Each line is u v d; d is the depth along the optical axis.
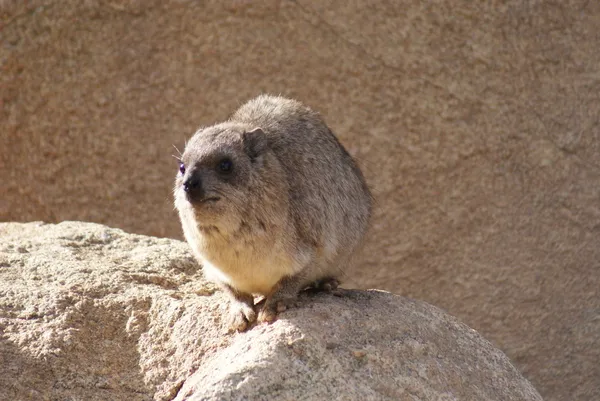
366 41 20.95
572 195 21.72
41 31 21.09
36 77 21.25
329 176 13.02
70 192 21.52
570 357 21.88
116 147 21.30
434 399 10.91
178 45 21.03
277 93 21.02
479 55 21.12
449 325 12.27
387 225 21.25
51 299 12.48
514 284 21.69
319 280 13.06
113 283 13.02
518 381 11.91
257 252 11.93
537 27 21.34
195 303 12.40
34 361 11.68
